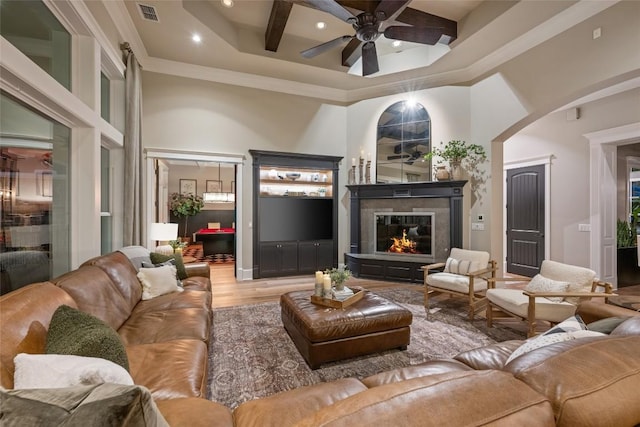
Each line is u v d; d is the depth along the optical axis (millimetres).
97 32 2957
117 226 3861
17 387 914
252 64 4984
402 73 5242
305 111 5840
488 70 4750
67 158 2820
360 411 566
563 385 652
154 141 4820
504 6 3600
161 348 1745
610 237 4793
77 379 920
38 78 2053
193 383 1431
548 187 5348
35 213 2369
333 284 3055
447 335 3010
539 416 577
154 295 2785
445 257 5215
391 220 5758
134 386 627
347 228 6086
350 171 5965
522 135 5789
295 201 5785
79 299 1827
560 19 3652
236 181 5414
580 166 4953
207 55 4688
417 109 5523
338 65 5262
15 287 2133
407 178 5598
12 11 2047
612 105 4582
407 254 5539
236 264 5414
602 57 3320
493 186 4758
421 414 549
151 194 4883
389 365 2426
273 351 2645
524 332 3088
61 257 2746
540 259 5492
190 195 10383
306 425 570
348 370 2350
